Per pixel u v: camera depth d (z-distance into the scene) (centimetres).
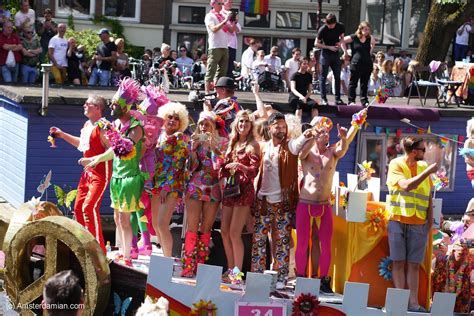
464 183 1584
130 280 925
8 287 978
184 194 943
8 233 988
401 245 936
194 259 935
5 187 1438
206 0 2359
